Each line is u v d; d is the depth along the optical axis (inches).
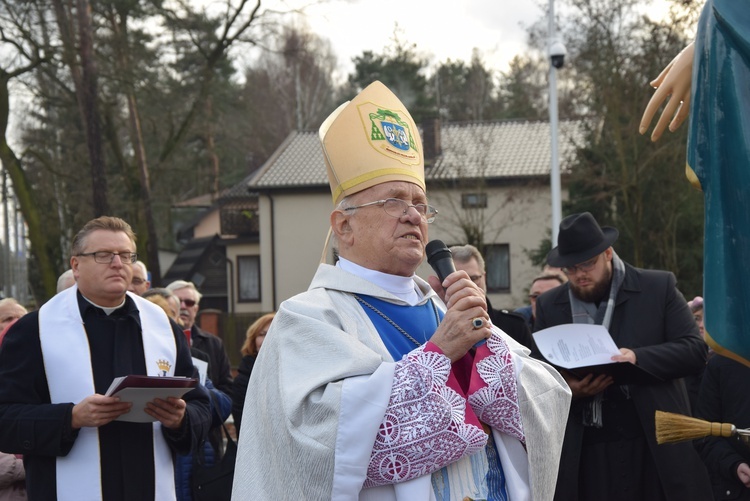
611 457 176.6
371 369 97.4
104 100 808.9
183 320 273.7
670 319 183.3
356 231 108.6
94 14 767.7
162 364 162.7
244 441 101.7
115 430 154.4
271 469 98.3
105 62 757.9
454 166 1013.2
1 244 1115.9
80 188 845.8
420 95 1565.0
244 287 1285.7
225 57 815.7
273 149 1728.6
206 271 1305.4
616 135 749.9
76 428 148.1
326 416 95.0
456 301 99.2
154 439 157.9
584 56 750.5
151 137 932.6
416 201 110.4
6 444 148.0
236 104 863.7
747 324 58.2
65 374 154.0
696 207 772.0
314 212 1167.0
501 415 100.7
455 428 94.6
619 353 171.0
